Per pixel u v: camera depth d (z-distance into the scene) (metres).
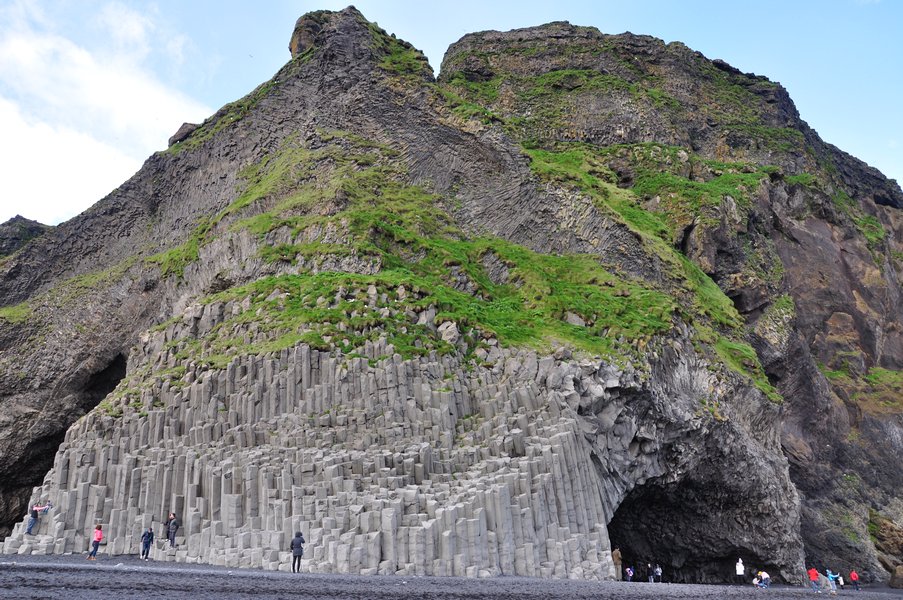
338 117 81.62
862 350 95.88
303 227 65.19
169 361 53.94
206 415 46.53
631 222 75.69
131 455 45.16
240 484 40.75
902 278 116.62
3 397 70.31
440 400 46.16
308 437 43.00
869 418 87.62
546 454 43.53
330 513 37.75
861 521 78.31
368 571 35.41
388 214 66.94
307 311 51.75
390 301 52.84
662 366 55.75
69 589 25.53
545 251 71.44
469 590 31.14
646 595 35.03
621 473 49.34
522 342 52.09
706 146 107.06
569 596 31.95
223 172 84.19
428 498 38.72
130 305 74.69
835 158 131.00
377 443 43.47
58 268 85.19
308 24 104.81
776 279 87.00
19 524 44.81
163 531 42.22
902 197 136.50
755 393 63.91
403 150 78.06
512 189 74.56
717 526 59.09
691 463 54.62
